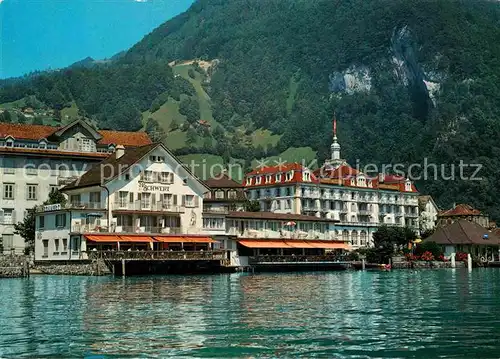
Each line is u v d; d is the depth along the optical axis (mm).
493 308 43406
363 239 179000
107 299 49562
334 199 176125
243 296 52906
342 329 33219
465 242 160375
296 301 48500
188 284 69625
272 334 31656
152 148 107000
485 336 31031
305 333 31969
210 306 44344
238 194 170375
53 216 102688
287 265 116062
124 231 102562
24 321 36312
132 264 94375
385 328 33594
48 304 45562
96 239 96625
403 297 52781
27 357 26453
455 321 36344
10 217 119188
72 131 129250
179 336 31062
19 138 123312
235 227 120000
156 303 46375
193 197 111000
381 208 188625
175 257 97688
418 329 33250
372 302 47938
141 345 28844
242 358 26234
